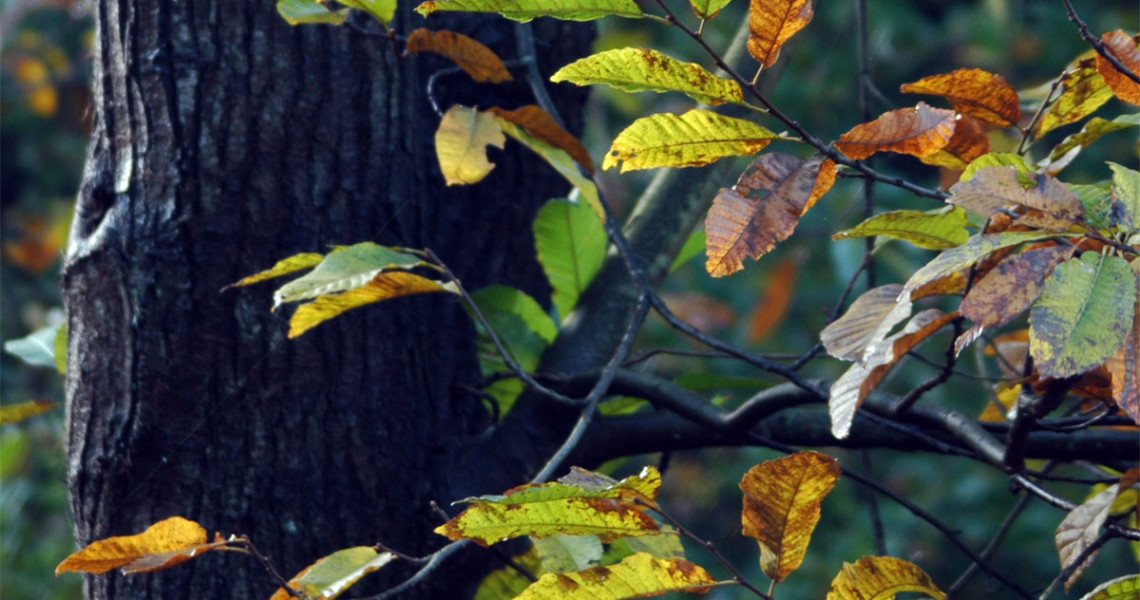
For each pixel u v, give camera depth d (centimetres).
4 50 1764
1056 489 1317
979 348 680
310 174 663
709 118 627
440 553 640
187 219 659
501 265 701
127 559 632
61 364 689
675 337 1495
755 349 1495
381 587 663
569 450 650
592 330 694
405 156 671
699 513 1511
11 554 1313
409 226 671
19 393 1523
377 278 649
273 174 661
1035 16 1627
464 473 675
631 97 1282
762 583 1444
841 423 629
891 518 1480
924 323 632
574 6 621
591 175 665
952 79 639
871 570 628
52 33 1820
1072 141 642
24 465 1364
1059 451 660
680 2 1502
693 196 700
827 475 623
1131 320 608
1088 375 639
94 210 664
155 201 660
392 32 653
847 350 632
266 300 661
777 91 1572
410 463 668
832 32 1594
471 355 684
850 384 631
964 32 1538
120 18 664
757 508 625
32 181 1784
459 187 698
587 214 689
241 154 661
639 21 1494
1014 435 645
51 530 1384
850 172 634
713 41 1491
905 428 662
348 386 664
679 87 626
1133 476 641
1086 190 626
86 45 1820
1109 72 630
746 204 626
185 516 658
